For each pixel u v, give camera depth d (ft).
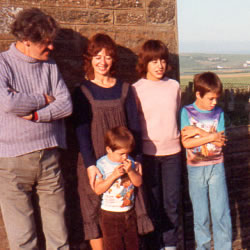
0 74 8.04
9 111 7.87
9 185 8.46
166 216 11.19
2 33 9.92
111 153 9.17
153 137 10.61
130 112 9.86
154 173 10.80
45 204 9.25
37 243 10.07
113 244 9.48
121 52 11.44
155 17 11.77
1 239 10.39
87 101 9.48
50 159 8.75
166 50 10.46
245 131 13.99
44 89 8.64
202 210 11.21
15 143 8.27
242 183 14.15
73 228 11.23
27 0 10.14
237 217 14.23
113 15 11.23
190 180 11.27
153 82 10.68
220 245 11.30
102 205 9.55
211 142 10.82
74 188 11.12
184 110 11.12
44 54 8.44
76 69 10.89
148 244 11.55
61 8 10.56
